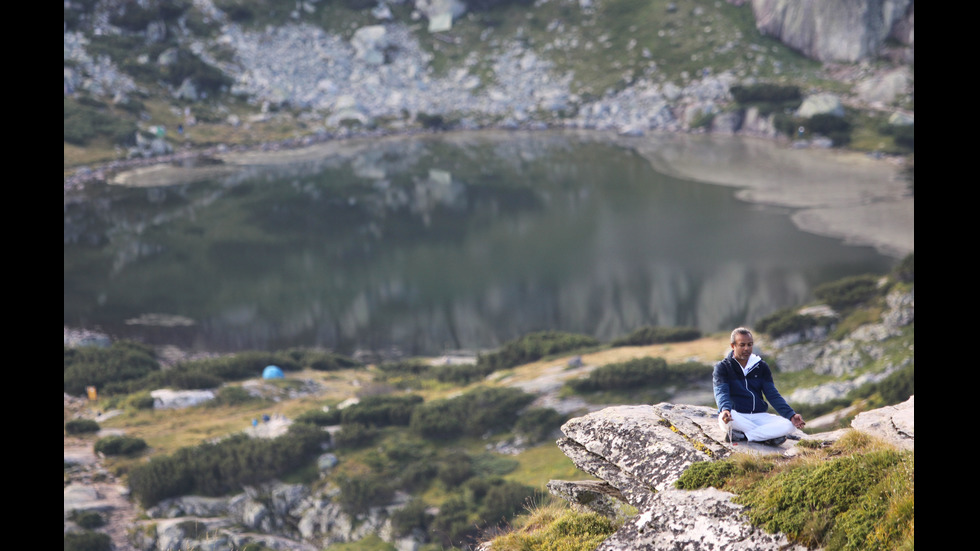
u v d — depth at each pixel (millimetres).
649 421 7992
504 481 29859
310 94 154375
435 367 50062
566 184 105438
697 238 77562
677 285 64688
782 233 77188
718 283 64312
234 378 47156
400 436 35438
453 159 125250
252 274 70250
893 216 80688
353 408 37719
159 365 49469
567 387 40500
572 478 28703
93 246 77875
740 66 150000
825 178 101375
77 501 28203
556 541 7574
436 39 175875
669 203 92812
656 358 41875
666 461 7234
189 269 71250
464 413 36625
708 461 6926
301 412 39875
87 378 44188
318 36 170250
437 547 25406
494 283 67500
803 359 43094
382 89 161000
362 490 29000
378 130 148250
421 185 106438
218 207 93875
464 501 28141
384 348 55188
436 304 62969
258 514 28453
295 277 69500
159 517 28000
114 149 116125
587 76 161625
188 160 120250
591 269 70000
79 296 63875
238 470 30031
